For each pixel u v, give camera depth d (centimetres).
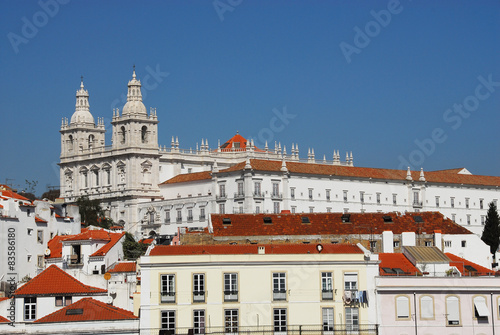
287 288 11050
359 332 11006
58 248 15825
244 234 14662
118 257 15275
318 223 15075
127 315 11194
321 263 11112
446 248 14862
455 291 11112
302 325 10981
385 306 11094
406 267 12519
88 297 11756
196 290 10962
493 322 11088
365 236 14788
